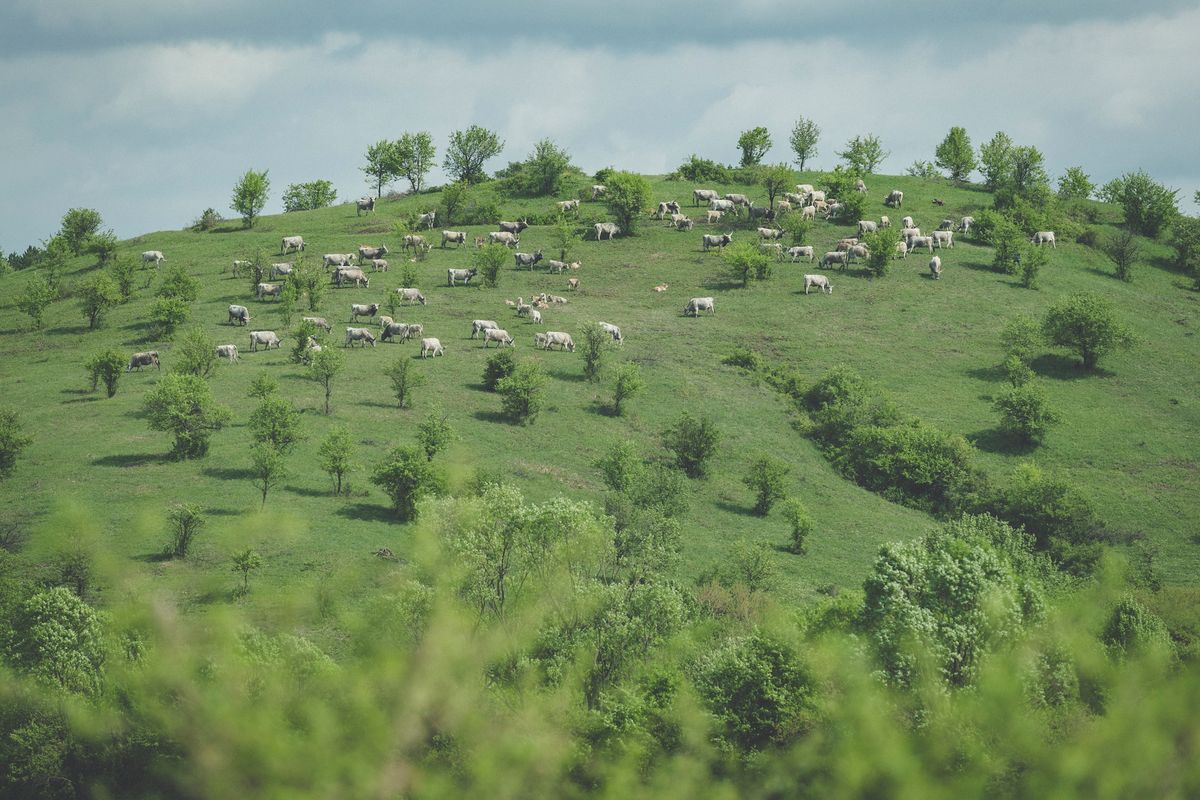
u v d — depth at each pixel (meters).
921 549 34.00
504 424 81.62
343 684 17.55
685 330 113.44
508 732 19.70
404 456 59.56
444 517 29.16
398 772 17.58
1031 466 80.50
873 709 23.02
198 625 16.73
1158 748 17.53
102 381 86.69
